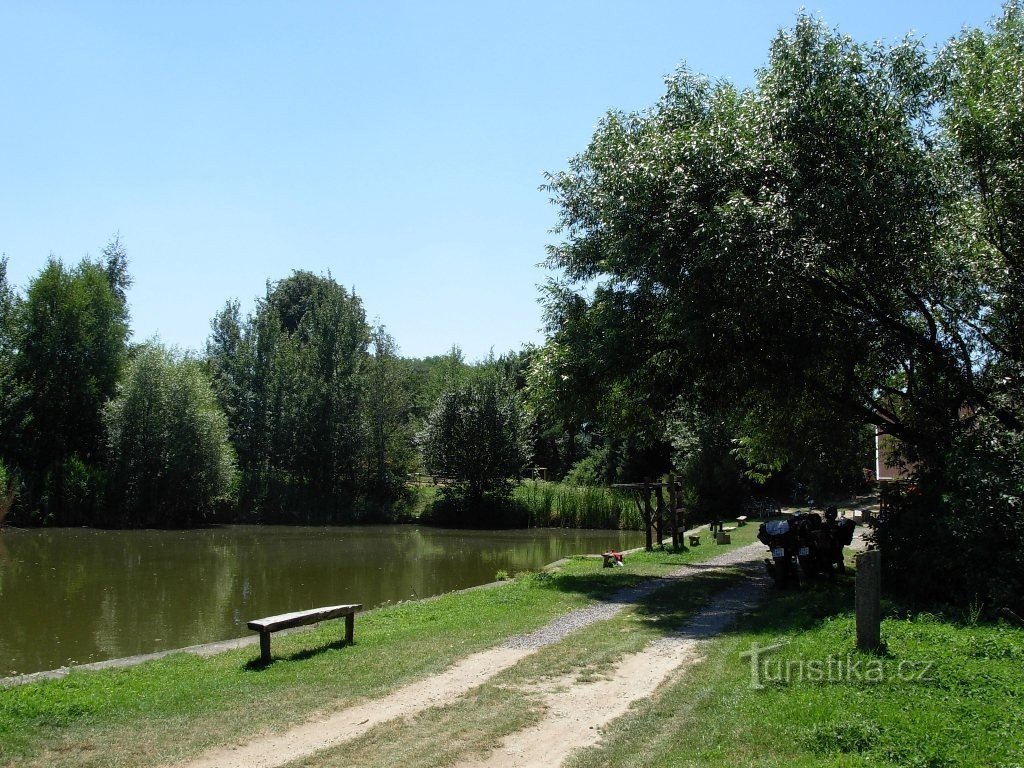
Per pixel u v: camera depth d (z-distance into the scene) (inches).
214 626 653.3
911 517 503.5
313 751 258.8
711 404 743.7
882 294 604.1
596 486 2146.9
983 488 447.5
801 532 644.1
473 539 1617.9
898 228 546.6
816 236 537.3
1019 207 527.8
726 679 327.0
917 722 240.5
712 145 568.7
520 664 376.8
